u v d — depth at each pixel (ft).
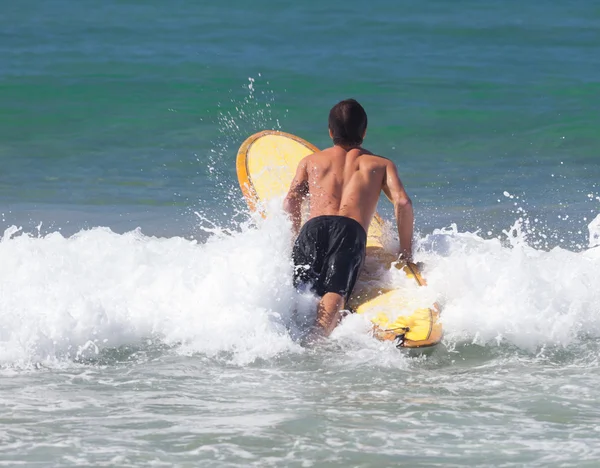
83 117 150.51
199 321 66.95
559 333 67.26
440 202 113.91
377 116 155.63
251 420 51.60
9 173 123.13
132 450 47.06
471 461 45.83
